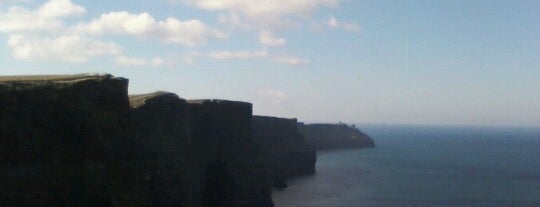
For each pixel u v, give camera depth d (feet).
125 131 234.17
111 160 221.46
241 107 423.64
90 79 223.92
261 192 424.87
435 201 477.77
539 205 469.16
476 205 463.01
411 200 481.05
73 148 207.72
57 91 208.23
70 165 204.44
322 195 492.54
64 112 207.62
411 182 611.88
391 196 499.51
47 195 193.36
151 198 248.93
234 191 394.11
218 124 393.91
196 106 362.74
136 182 234.58
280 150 636.89
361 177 651.66
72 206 199.62
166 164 274.57
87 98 218.38
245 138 426.92
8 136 189.67
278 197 475.31
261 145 504.84
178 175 286.25
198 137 360.89
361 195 499.92
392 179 638.12
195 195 335.06
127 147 233.76
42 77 227.81
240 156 412.57
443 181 627.46
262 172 436.76
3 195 182.29
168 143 285.02
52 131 202.80
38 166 194.59
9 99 194.18
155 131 276.21
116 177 221.05
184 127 318.04
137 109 265.13
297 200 460.14
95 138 215.92
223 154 395.96
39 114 200.44
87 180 207.51
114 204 213.66
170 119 297.53
